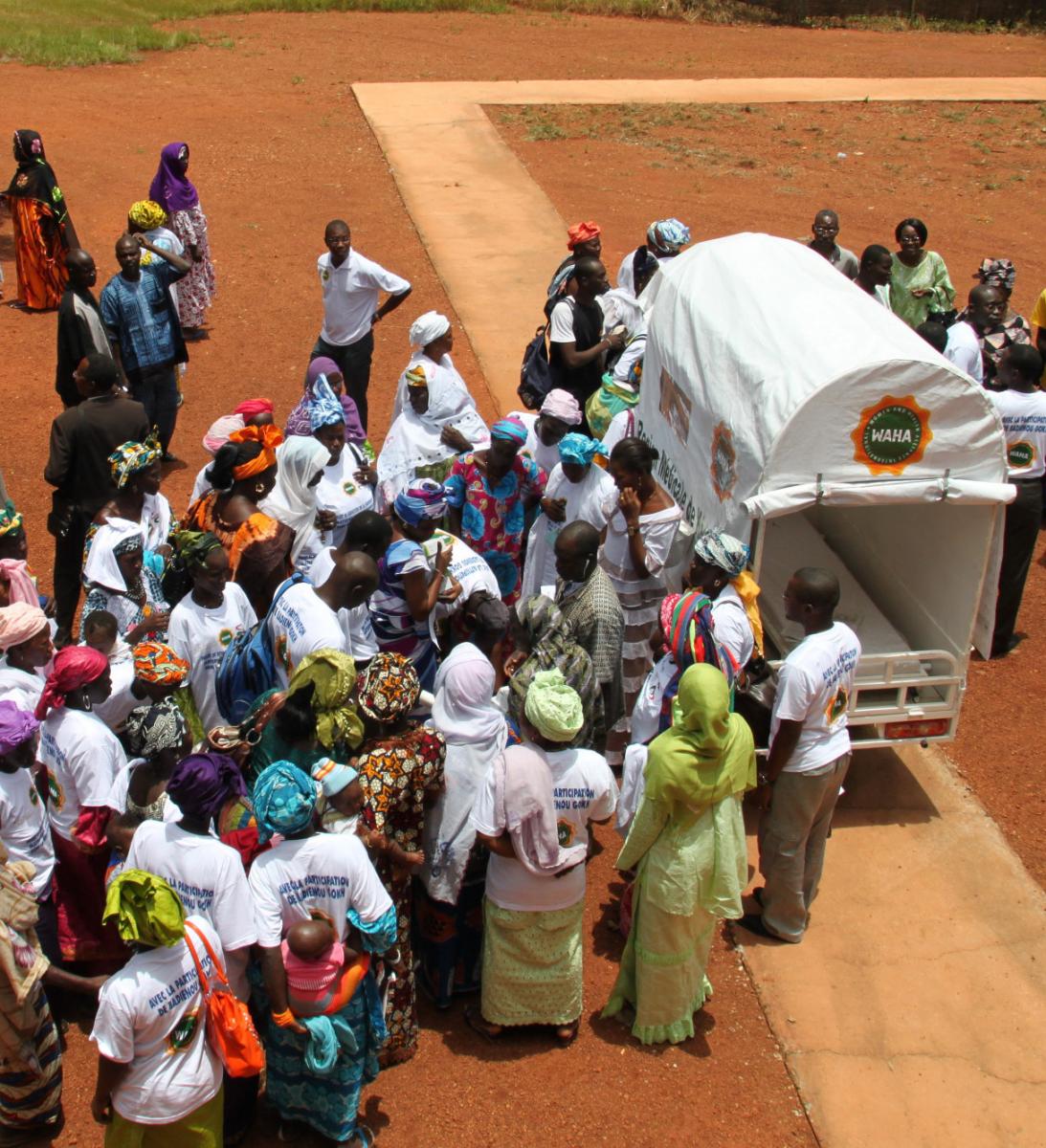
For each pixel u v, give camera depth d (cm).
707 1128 561
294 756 554
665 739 549
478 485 790
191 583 716
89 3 2917
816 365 668
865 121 2303
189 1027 463
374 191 1819
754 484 677
